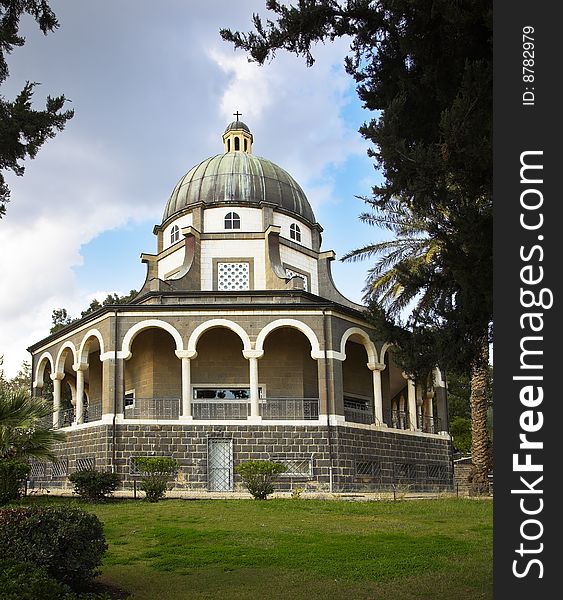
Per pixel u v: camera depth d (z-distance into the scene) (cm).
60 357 3706
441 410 3909
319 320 3272
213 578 1370
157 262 4106
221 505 2409
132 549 1650
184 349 3192
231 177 3994
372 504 2505
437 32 1272
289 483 3069
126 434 3070
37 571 1057
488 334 1438
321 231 4247
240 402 3406
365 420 3541
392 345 1602
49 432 2489
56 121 1419
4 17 1436
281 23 1391
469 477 3406
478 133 1144
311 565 1455
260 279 3756
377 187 1301
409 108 1373
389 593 1248
